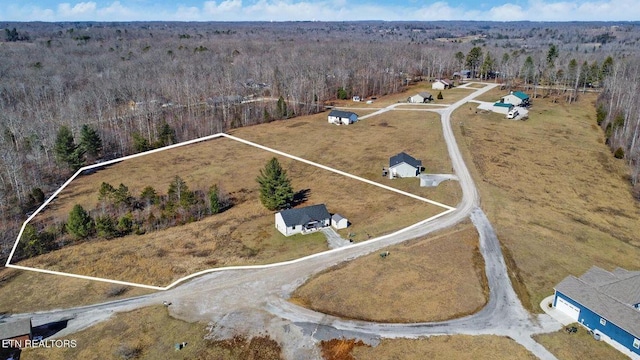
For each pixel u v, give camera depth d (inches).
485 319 1322.6
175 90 3978.8
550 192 2219.5
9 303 1454.2
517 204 2065.7
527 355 1178.0
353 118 3580.2
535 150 2810.0
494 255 1647.4
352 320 1332.4
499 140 2994.6
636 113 3169.3
